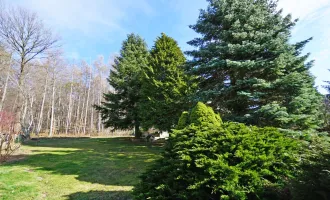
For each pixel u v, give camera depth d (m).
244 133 3.24
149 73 12.93
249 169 2.85
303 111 6.60
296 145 3.16
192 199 2.88
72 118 32.00
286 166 2.96
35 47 16.33
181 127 4.02
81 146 12.75
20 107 16.23
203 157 3.02
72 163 7.70
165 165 3.56
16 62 16.48
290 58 6.29
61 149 11.45
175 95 10.67
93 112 31.34
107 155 9.37
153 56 13.62
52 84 25.64
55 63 23.14
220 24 7.27
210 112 3.83
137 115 15.19
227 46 6.38
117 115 16.05
